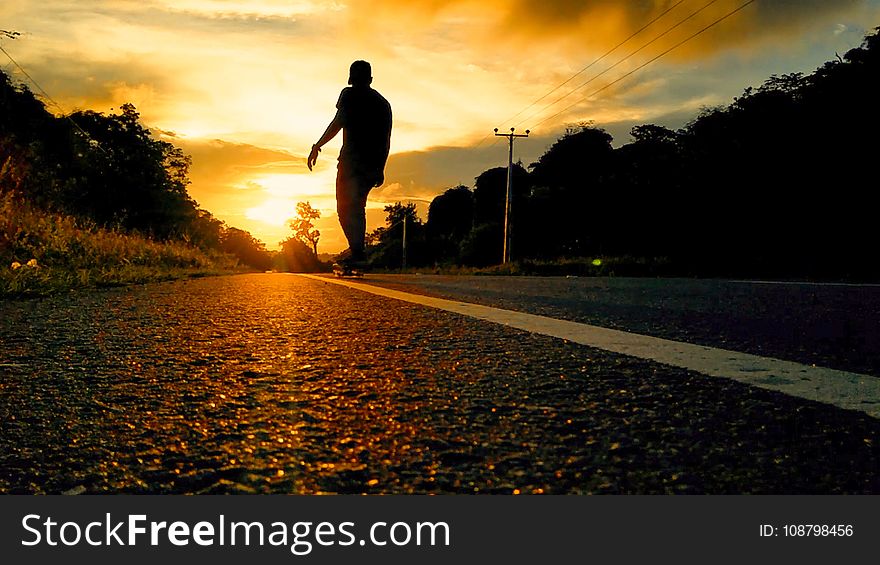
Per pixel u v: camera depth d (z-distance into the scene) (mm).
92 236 13945
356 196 9469
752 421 1464
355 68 9383
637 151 52062
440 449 1261
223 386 1882
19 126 28703
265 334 3078
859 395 1728
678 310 4641
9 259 9125
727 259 30531
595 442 1301
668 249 42062
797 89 32906
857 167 28375
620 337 2961
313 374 2064
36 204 15664
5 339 2898
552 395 1744
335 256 13750
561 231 58781
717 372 2070
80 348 2629
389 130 9539
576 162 65812
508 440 1317
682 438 1328
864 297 6418
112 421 1493
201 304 4941
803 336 3025
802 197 31109
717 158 36188
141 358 2387
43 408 1620
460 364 2244
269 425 1450
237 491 1068
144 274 10312
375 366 2211
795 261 26859
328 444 1303
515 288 8750
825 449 1252
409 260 96375
